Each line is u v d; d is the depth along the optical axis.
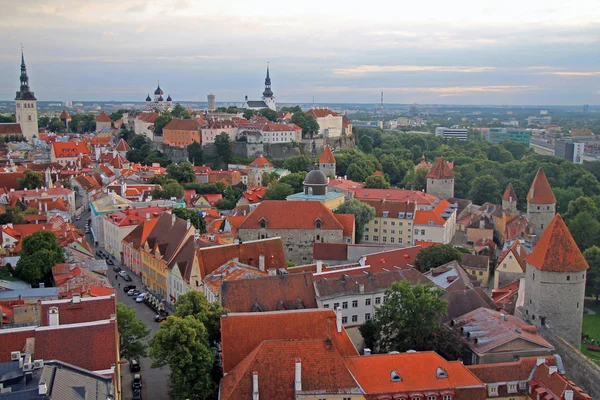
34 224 176.25
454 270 133.00
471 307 113.00
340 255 164.75
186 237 154.25
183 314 95.19
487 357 92.56
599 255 171.12
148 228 178.88
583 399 80.31
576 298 122.19
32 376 66.62
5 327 91.31
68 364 73.56
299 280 112.12
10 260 141.62
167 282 148.75
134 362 109.00
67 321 84.62
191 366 85.50
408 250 155.12
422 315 96.56
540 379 84.62
